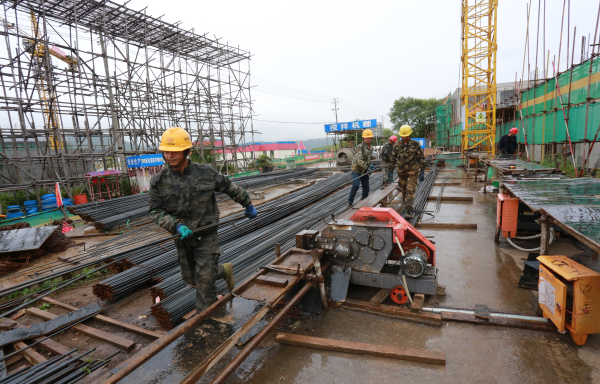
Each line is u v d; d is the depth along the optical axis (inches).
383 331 113.2
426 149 911.7
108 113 756.0
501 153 445.1
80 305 156.9
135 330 126.6
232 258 187.2
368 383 87.4
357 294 140.3
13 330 123.0
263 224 265.0
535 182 206.5
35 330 125.3
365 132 260.2
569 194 155.1
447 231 234.4
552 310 102.0
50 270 197.9
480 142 807.1
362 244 134.0
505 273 155.3
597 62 319.9
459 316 116.9
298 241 143.4
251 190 487.5
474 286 143.2
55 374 98.3
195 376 67.1
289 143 1994.3
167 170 99.8
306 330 115.3
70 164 781.9
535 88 486.6
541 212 122.0
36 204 544.4
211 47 921.5
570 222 101.6
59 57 799.7
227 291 140.8
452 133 1380.4
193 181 99.5
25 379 95.1
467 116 804.0
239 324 85.7
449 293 137.7
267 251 194.4
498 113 773.3
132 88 786.8
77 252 237.8
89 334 125.4
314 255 119.6
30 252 227.5
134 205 346.6
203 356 73.1
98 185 601.9
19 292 173.5
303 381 90.0
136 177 639.8
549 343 100.6
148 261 177.9
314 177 703.7
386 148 291.9
